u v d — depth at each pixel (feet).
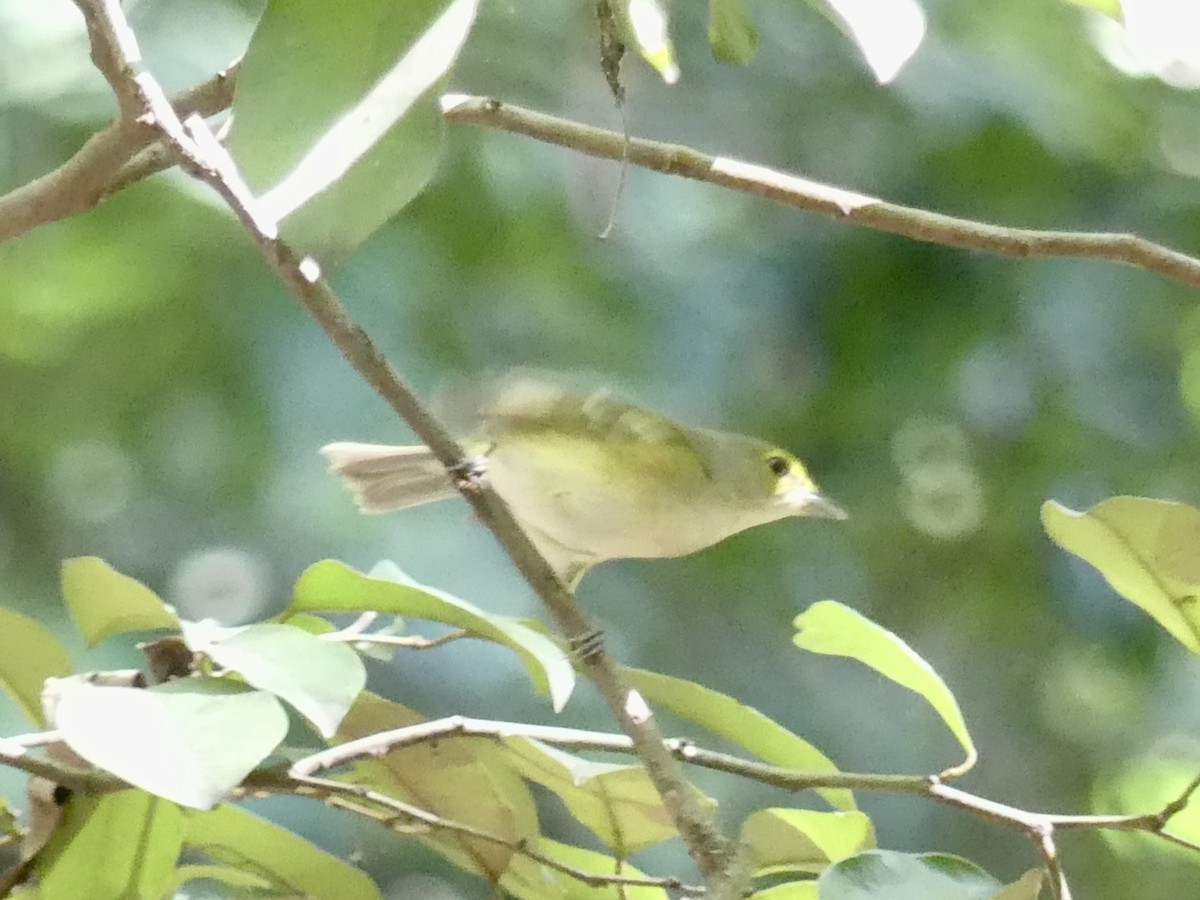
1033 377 25.44
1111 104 24.44
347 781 12.25
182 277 23.25
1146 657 25.40
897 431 25.55
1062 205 24.89
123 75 8.98
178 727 8.80
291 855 11.98
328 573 10.87
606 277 24.27
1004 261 25.03
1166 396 25.64
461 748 11.73
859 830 11.75
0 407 24.25
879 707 24.91
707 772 21.72
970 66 24.18
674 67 10.97
